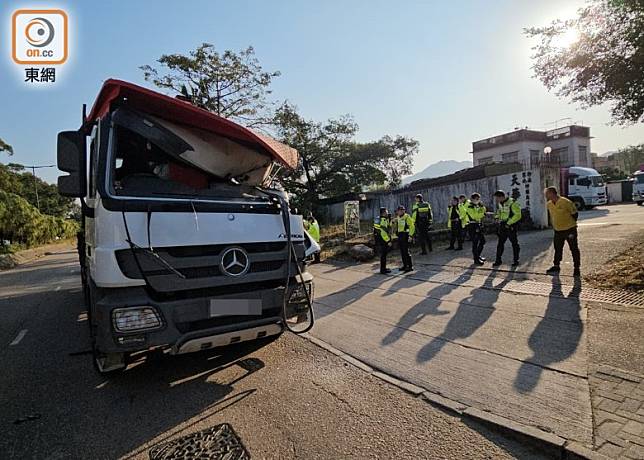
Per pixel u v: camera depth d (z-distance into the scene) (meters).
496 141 41.50
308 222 13.16
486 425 3.01
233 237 3.82
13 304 9.30
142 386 4.13
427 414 3.24
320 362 4.49
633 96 9.20
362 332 5.43
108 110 4.02
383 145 32.97
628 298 5.74
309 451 2.84
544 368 3.82
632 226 13.23
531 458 2.66
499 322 5.29
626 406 3.04
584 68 9.52
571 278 7.22
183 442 3.06
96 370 4.45
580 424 2.87
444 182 21.62
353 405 3.46
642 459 2.46
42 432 3.30
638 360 3.76
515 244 9.02
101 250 3.40
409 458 2.69
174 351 3.49
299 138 30.19
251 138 4.29
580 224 15.77
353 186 32.97
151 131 3.91
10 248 28.30
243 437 3.07
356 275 10.11
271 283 4.12
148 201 3.56
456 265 9.88
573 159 38.44
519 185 16.33
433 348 4.62
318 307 7.06
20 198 30.33
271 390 3.87
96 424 3.40
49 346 5.74
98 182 3.60
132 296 3.39
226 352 4.98
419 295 7.27
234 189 4.50
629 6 8.20
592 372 3.62
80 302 9.05
